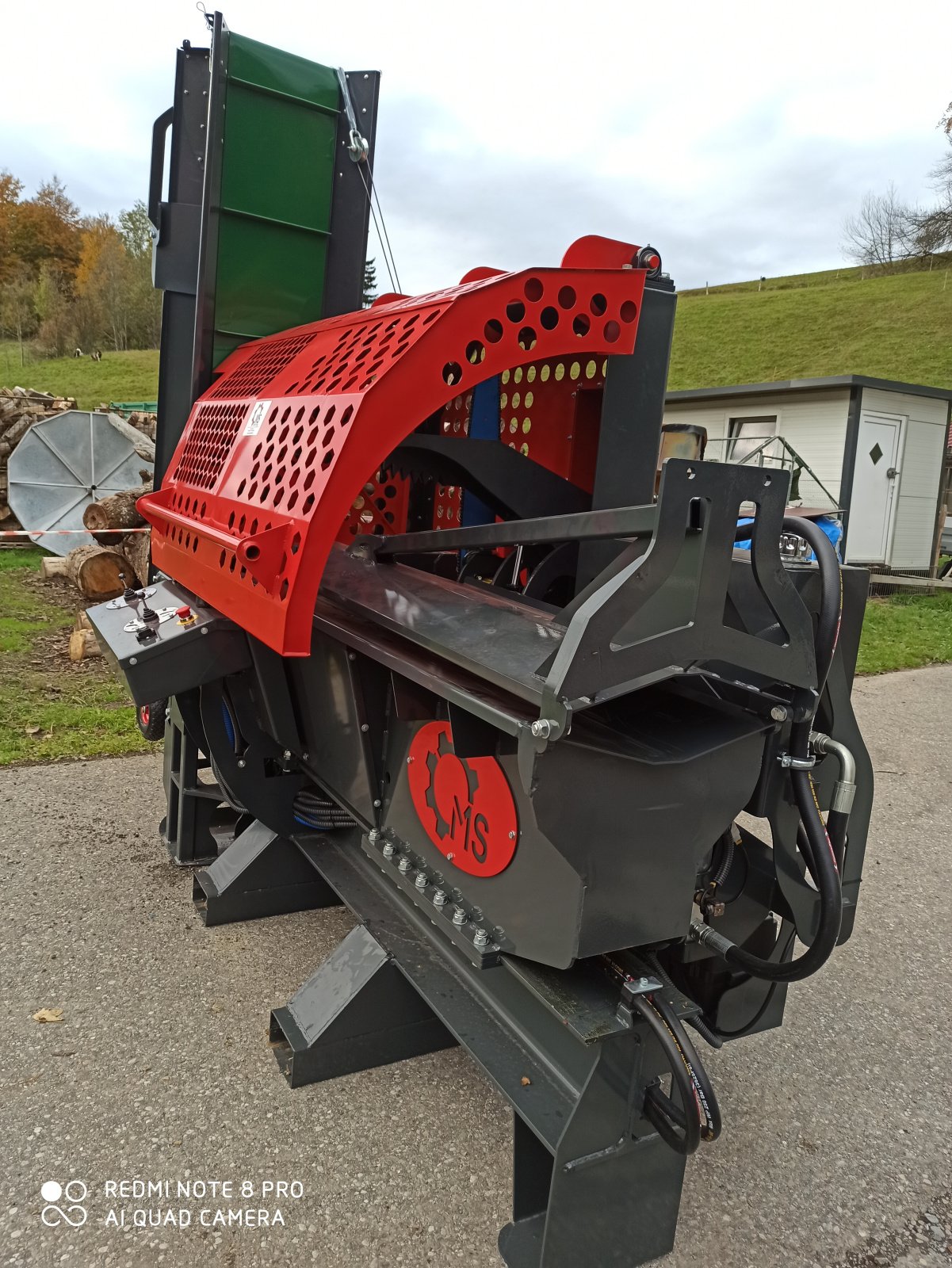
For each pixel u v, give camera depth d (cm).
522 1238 175
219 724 277
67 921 296
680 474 128
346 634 204
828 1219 191
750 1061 246
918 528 1275
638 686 133
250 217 316
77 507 1024
